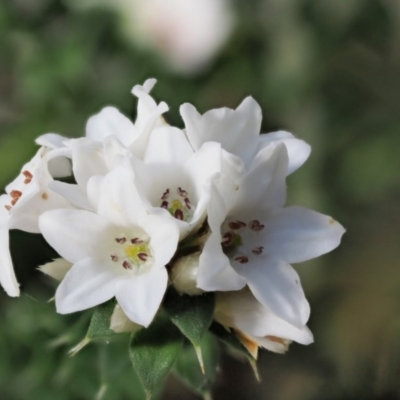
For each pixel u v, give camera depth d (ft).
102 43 0.50
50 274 0.35
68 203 0.34
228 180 0.33
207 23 0.49
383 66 0.53
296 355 0.51
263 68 0.51
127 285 0.33
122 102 0.48
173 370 0.37
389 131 0.52
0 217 0.35
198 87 0.50
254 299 0.34
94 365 0.43
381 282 0.50
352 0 0.50
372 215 0.51
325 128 0.52
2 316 0.43
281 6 0.50
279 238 0.34
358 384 0.51
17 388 0.43
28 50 0.50
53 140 0.35
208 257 0.32
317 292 0.50
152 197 0.34
